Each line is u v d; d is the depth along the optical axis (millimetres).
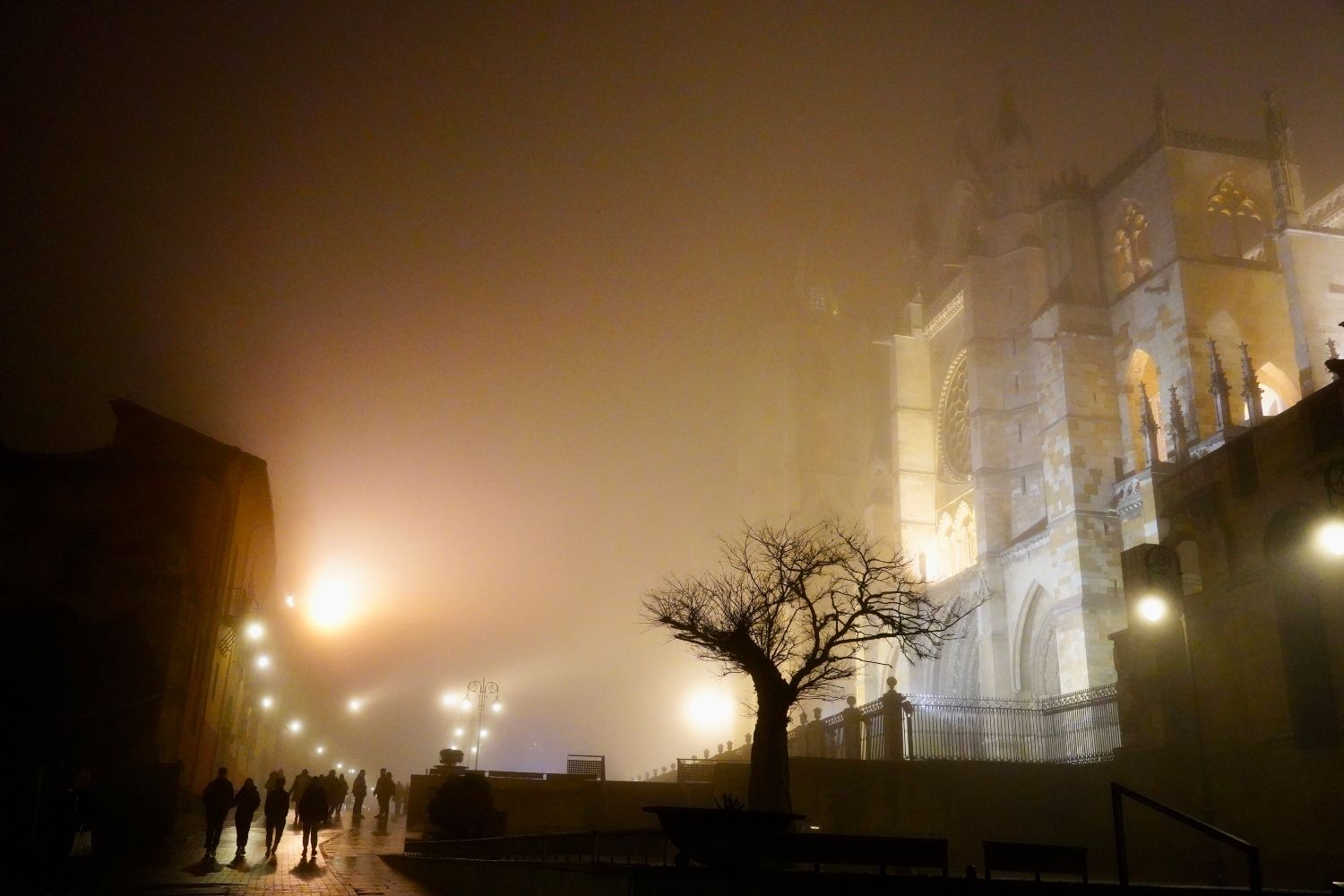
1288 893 12609
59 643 35406
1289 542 25875
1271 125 49531
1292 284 46938
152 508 37656
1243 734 26516
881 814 31391
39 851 25156
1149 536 42062
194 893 17250
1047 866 13672
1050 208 58312
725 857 11688
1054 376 52969
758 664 22328
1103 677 46719
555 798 34625
